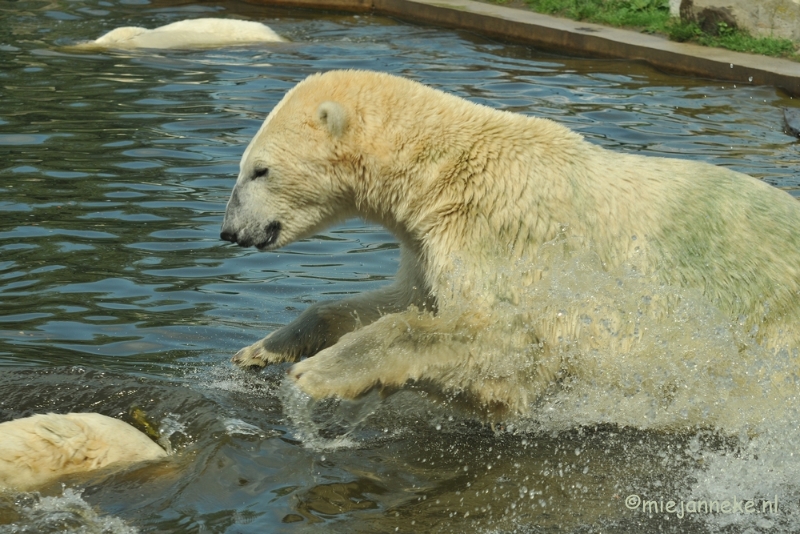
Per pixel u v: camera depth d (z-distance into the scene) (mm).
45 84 11297
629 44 14000
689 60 13375
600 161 5039
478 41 14984
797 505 4430
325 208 5227
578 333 4859
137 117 10133
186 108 10523
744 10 14234
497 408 4914
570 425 5059
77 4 16766
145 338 5746
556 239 4773
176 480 4297
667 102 11664
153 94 11039
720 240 4938
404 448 4793
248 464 4492
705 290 4883
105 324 5875
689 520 4262
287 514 4098
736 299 4887
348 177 5066
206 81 11727
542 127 5043
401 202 4988
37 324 5801
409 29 15688
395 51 13945
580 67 13484
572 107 11141
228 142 9406
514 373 4824
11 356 5375
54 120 9898
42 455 4184
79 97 10805
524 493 4414
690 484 4582
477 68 13055
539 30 14867
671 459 4801
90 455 4285
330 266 6984
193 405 4887
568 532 4105
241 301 6324
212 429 4715
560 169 4898
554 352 4859
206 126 9891
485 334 4723
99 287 6352
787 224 5035
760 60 13336
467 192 4812
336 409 5090
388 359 4734
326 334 5559
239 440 4672
